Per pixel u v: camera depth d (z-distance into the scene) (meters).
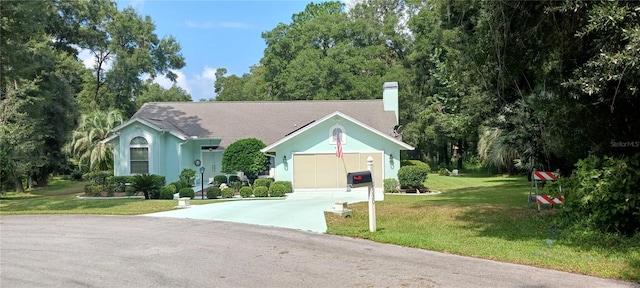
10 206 16.77
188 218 12.35
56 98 31.88
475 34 10.15
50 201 18.58
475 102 18.72
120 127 23.56
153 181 20.03
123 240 9.11
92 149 27.47
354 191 23.38
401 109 41.47
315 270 6.52
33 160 25.23
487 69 9.83
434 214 12.57
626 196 8.18
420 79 41.38
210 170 26.66
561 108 9.32
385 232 9.64
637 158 8.52
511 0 8.45
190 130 26.86
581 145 10.09
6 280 6.16
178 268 6.73
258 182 22.42
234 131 27.69
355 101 31.33
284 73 44.09
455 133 30.55
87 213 13.84
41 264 7.09
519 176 33.41
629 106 8.80
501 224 10.53
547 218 11.00
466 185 27.58
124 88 45.78
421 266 6.70
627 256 6.97
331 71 41.41
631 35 6.11
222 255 7.60
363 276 6.17
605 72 6.91
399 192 22.72
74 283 5.98
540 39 8.88
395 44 47.47
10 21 20.02
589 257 7.02
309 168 23.64
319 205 15.77
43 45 30.64
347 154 23.70
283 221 11.64
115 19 45.81
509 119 16.94
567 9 7.33
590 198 8.63
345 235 9.49
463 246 8.03
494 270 6.42
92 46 44.56
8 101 24.55
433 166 50.78
